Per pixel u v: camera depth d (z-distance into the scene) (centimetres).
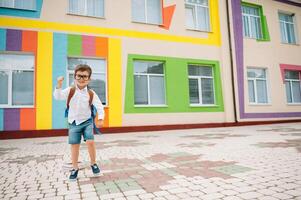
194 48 1267
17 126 930
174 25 1234
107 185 300
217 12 1362
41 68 977
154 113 1140
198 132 1010
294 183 281
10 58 959
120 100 1083
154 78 1182
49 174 369
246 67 1402
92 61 1079
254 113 1379
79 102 326
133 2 1189
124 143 709
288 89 1552
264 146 563
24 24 970
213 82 1316
